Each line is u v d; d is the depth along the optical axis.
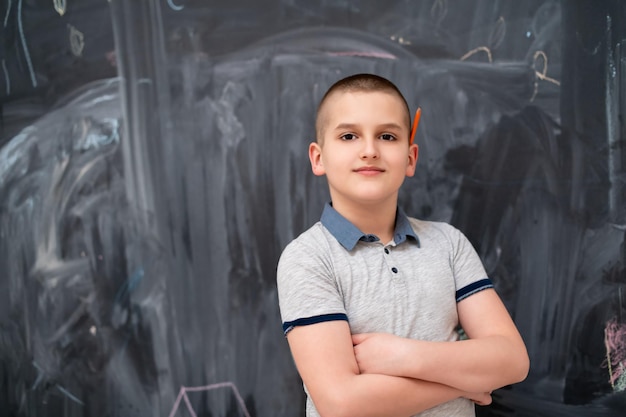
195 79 1.06
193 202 1.06
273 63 1.06
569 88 1.09
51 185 1.06
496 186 1.09
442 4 1.08
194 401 1.06
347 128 0.80
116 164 1.06
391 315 0.78
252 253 1.07
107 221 1.06
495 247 1.09
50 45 1.05
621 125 1.09
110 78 1.05
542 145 1.09
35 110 1.06
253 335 1.07
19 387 1.06
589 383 1.09
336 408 0.70
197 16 1.06
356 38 1.07
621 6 1.09
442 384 0.74
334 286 0.79
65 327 1.06
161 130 1.06
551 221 1.09
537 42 1.09
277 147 1.07
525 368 0.78
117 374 1.06
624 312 1.09
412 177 1.08
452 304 0.82
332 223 0.83
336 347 0.73
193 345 1.06
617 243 1.09
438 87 1.08
